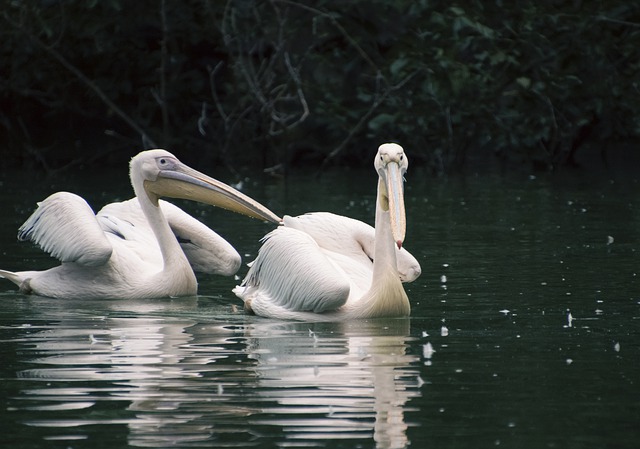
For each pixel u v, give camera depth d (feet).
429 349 30.96
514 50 94.79
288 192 79.87
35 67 105.60
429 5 93.71
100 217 46.52
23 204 70.08
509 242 54.03
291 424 24.16
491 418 24.64
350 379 27.99
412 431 23.70
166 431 23.67
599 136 110.32
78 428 23.90
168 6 104.42
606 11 96.02
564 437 23.29
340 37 102.63
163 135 108.78
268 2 102.58
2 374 28.58
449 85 92.58
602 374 28.40
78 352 31.37
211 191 43.21
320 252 37.88
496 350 31.32
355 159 108.78
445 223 61.87
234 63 104.99
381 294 36.45
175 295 42.39
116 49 105.70
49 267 46.62
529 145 98.78
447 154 102.63
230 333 34.47
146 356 30.76
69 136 114.42
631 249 51.21
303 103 94.27
